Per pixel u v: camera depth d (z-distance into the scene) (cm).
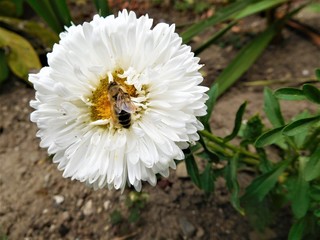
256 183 9
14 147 13
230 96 14
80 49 7
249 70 15
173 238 11
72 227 11
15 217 12
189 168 9
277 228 11
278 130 8
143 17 7
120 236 11
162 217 11
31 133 13
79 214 12
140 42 7
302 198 9
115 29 7
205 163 12
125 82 7
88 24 7
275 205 10
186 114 7
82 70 7
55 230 11
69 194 12
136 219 11
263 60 15
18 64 14
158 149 7
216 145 10
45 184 12
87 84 7
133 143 7
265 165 10
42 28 15
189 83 7
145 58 7
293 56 15
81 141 7
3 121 14
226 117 13
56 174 12
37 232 11
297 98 8
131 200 11
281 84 14
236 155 9
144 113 7
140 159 7
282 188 11
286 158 10
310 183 9
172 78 7
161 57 7
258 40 14
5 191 12
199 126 7
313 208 9
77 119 7
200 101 7
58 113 7
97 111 8
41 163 13
